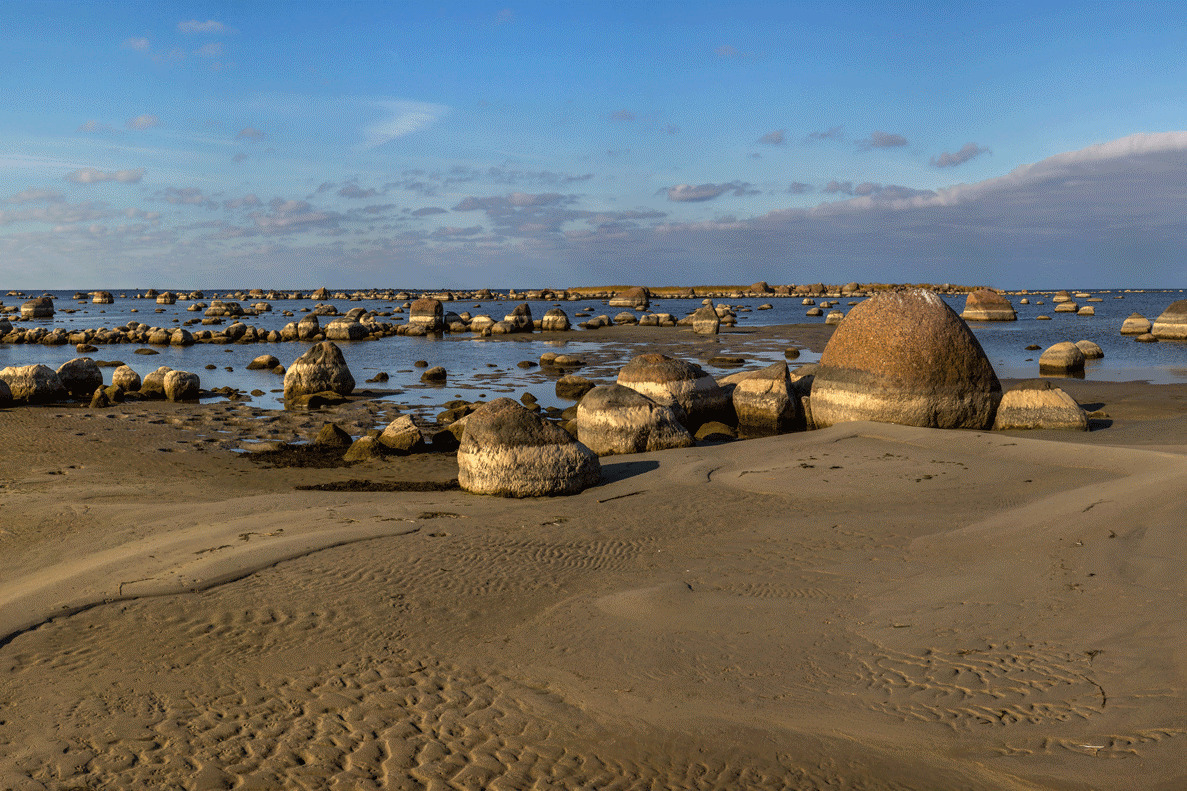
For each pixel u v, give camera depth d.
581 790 4.31
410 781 4.43
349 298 141.62
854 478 11.97
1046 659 5.49
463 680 5.73
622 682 5.60
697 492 11.58
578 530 9.65
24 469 14.31
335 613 7.01
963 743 4.58
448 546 8.94
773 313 85.88
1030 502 9.79
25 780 4.42
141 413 21.50
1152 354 36.12
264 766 4.59
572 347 44.97
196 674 5.85
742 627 6.46
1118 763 4.25
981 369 16.69
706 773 4.46
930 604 6.68
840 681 5.43
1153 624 5.82
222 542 8.99
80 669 5.94
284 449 16.95
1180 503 8.25
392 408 23.08
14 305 113.19
